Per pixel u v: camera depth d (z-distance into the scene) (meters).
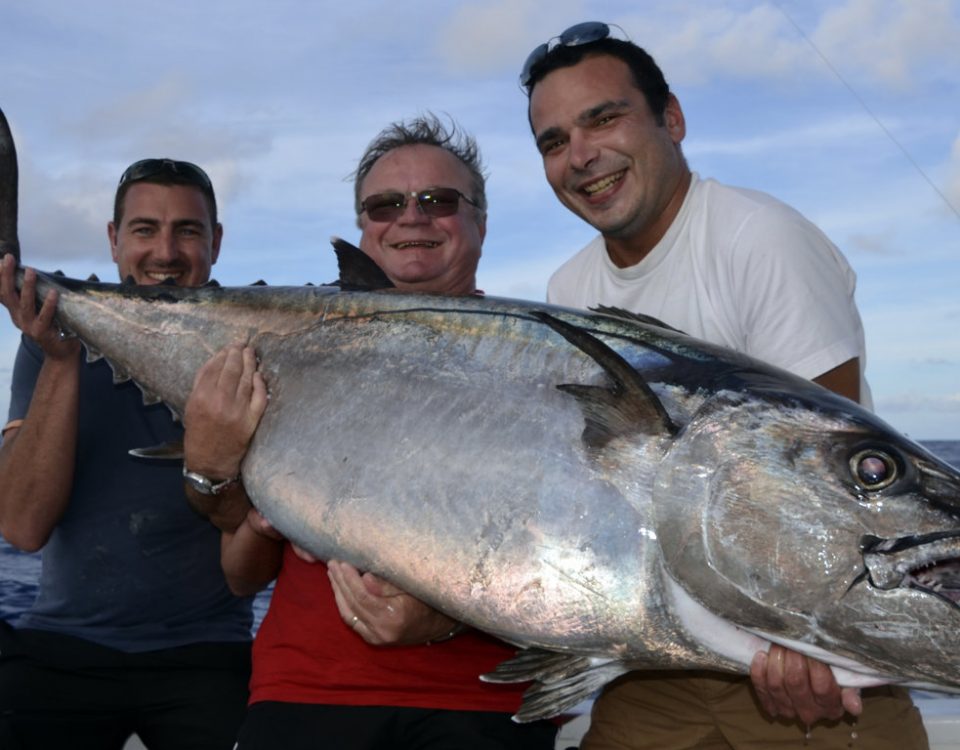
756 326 1.08
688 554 0.86
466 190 1.38
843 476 0.85
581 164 1.20
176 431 1.42
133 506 1.40
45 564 1.44
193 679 1.38
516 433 0.94
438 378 1.01
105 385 1.44
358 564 0.99
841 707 0.90
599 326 1.00
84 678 1.37
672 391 0.92
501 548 0.91
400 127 1.42
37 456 1.36
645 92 1.19
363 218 1.40
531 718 0.92
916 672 0.83
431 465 0.96
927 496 0.83
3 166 1.44
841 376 1.05
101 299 1.29
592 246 1.35
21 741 1.32
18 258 1.44
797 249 1.08
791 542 0.84
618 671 0.93
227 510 1.16
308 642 1.08
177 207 1.56
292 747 1.04
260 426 1.10
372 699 1.05
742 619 0.86
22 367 1.48
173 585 1.41
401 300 1.09
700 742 1.14
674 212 1.19
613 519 0.88
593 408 0.90
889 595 0.82
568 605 0.89
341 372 1.07
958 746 1.39
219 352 1.12
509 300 1.05
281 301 1.17
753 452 0.87
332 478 1.02
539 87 1.23
